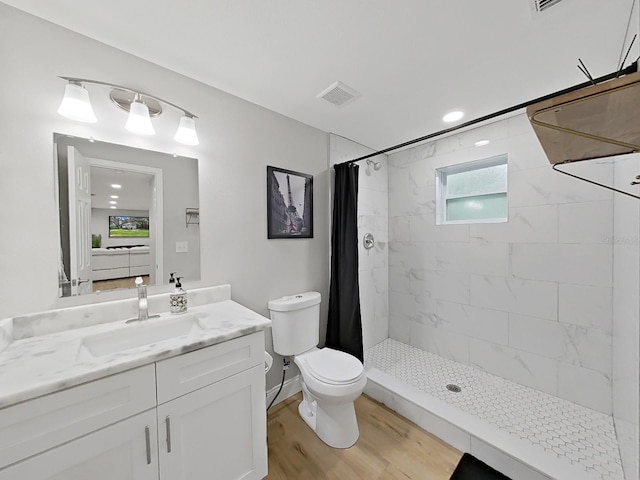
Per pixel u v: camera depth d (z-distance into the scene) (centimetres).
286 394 197
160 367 93
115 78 127
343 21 111
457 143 232
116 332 115
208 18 109
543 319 187
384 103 178
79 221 119
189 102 151
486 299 215
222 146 164
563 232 179
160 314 135
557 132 72
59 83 113
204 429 105
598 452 134
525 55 130
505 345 205
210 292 157
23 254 106
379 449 151
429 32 117
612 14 104
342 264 220
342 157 240
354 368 159
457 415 161
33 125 108
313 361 170
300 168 207
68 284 116
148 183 138
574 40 119
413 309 267
